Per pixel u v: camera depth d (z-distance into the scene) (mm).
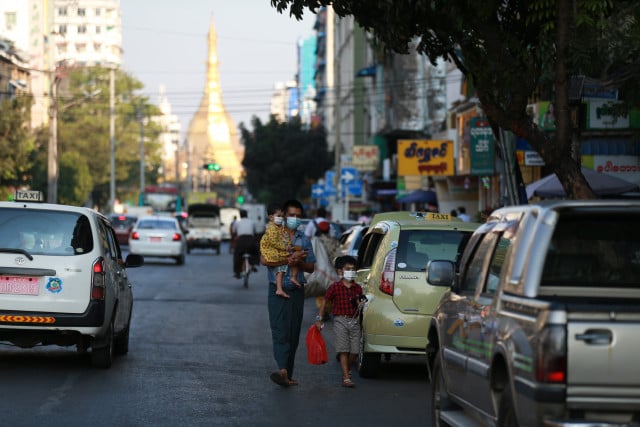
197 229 121438
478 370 16812
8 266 27281
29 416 21688
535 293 14844
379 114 138000
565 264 16078
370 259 31656
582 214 15773
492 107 29547
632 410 13609
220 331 39688
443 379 19875
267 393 26031
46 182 161125
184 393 25391
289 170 195875
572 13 28469
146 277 71312
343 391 26828
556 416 13602
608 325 13555
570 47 29484
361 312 29281
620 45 35938
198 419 22094
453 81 102375
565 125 27953
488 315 16453
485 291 17344
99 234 28891
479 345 16922
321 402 24938
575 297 15898
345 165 122812
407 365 32594
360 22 30766
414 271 28516
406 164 88812
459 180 96062
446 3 28078
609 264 16109
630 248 16141
